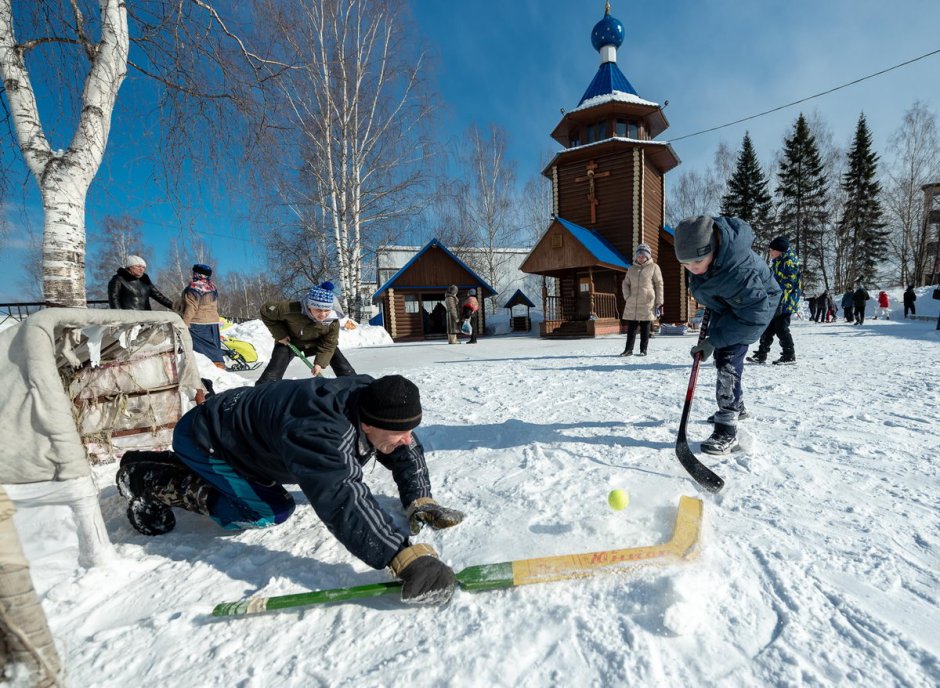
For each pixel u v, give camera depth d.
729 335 2.54
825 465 2.31
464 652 1.25
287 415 1.67
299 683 1.20
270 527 2.07
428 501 2.00
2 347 1.57
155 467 2.02
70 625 1.51
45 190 4.07
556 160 16.97
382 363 7.93
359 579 1.63
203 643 1.37
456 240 28.62
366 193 17.12
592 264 13.96
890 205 36.69
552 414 3.60
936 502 1.89
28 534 1.89
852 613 1.28
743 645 1.20
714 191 40.97
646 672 1.13
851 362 5.45
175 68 4.77
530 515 1.96
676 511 1.89
